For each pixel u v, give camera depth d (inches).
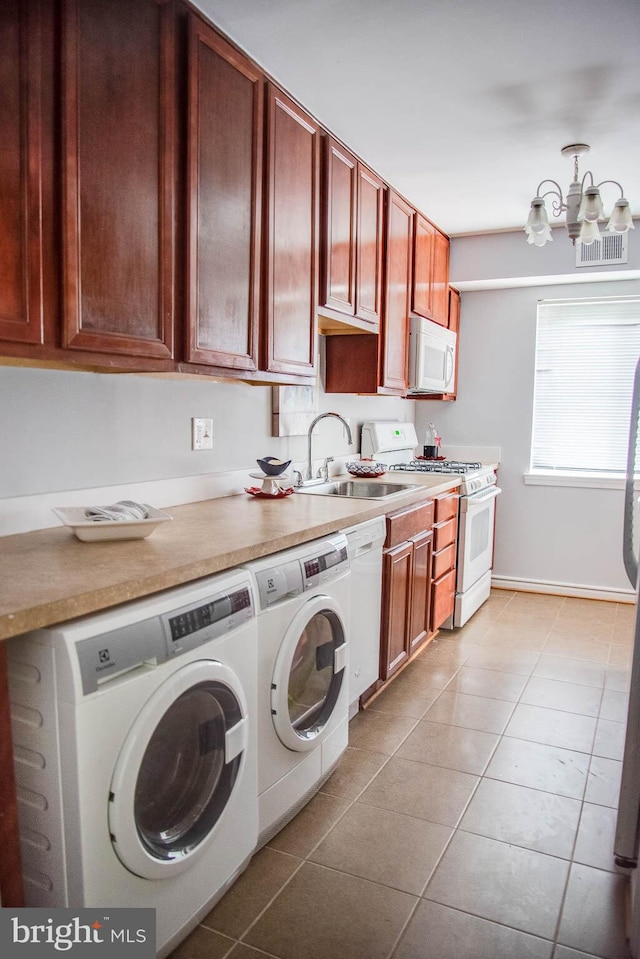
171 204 68.0
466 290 179.6
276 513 87.1
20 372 67.6
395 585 108.6
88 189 58.0
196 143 70.7
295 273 92.5
